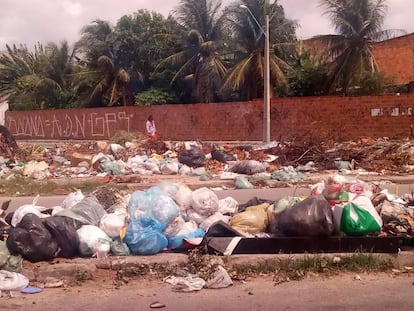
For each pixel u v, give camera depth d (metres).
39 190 13.37
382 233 6.78
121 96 42.91
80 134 40.06
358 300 5.30
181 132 34.06
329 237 6.53
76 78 44.59
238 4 33.81
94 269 6.16
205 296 5.52
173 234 6.86
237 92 37.56
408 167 16.27
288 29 35.44
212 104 32.53
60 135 41.69
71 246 6.39
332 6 31.69
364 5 31.20
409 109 26.30
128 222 6.86
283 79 33.41
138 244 6.48
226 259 6.30
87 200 7.13
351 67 31.78
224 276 5.80
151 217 6.80
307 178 14.62
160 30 42.59
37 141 40.84
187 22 37.72
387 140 22.91
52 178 15.86
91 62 43.38
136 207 6.94
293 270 6.11
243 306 5.20
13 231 6.28
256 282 5.93
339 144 19.67
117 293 5.66
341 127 27.98
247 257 6.32
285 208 7.03
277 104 29.67
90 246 6.45
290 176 14.38
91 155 18.64
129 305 5.30
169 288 5.78
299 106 29.05
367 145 19.11
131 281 5.99
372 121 27.19
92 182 14.31
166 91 40.88
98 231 6.61
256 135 30.95
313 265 6.16
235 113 31.69
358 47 31.75
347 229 6.55
